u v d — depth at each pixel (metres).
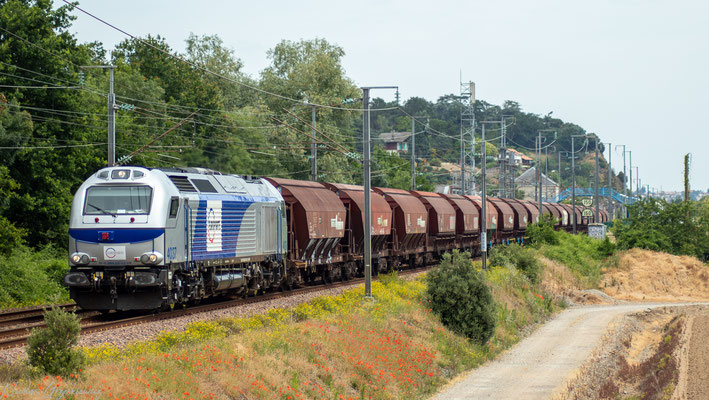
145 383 20.84
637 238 90.50
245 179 43.94
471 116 102.44
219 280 38.72
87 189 34.16
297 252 48.69
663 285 80.31
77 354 21.34
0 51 55.50
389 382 30.80
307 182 52.75
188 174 37.53
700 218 94.12
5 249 45.94
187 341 27.61
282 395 24.50
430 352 37.22
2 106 53.50
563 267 81.31
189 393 21.25
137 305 33.91
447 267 45.44
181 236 35.16
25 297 42.88
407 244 65.25
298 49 119.12
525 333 52.44
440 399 31.53
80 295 34.16
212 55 116.31
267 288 46.69
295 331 31.72
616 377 40.62
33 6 59.38
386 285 48.69
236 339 28.53
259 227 43.31
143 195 33.78
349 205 55.84
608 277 82.81
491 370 38.84
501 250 70.31
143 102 78.62
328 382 27.78
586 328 55.47
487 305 44.03
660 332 58.47
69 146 61.12
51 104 60.19
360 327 35.50
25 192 58.09
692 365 41.47
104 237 33.28
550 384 35.12
